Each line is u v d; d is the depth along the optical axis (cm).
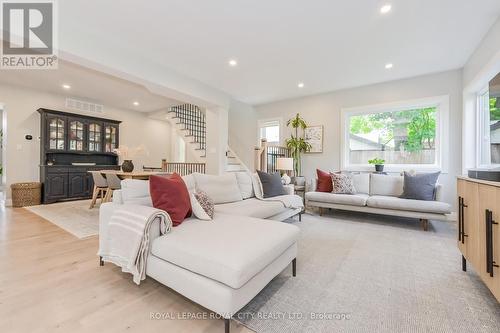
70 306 150
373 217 411
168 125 816
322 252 249
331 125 524
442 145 411
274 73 418
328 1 234
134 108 698
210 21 268
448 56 353
